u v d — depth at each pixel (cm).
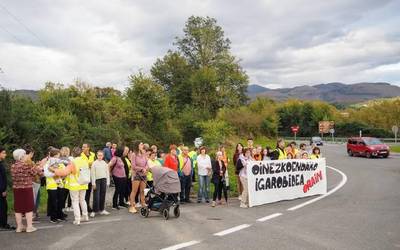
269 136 6141
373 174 2495
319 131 8956
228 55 6706
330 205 1362
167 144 3538
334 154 4675
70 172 1095
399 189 1781
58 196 1141
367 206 1330
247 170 1381
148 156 1420
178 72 6794
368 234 924
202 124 4475
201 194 1502
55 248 831
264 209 1311
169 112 3638
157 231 984
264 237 904
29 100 2492
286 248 808
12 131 2030
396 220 1087
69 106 3180
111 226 1055
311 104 10000
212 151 3506
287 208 1323
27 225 994
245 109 6041
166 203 1150
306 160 1608
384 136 7600
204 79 6075
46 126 2434
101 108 3325
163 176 1156
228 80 6588
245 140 5125
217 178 1408
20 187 989
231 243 853
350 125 8400
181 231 980
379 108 9444
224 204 1448
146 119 3481
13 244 870
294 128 8075
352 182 2094
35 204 1191
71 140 2631
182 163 1484
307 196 1608
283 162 1509
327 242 852
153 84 3544
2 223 1028
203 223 1079
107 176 1262
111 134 2906
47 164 1134
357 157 4125
